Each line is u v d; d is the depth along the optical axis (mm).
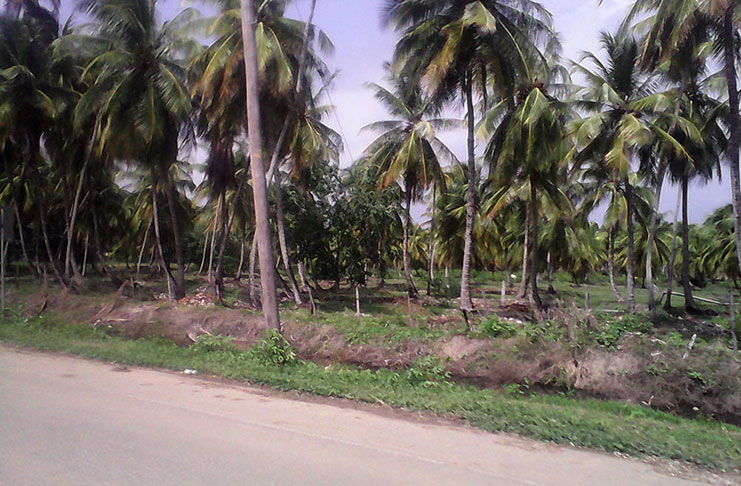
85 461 5707
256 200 13188
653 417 9195
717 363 10391
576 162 23203
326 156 22828
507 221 40969
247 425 7129
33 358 11242
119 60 20016
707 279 66125
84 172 24016
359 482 5375
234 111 19703
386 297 33688
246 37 13141
